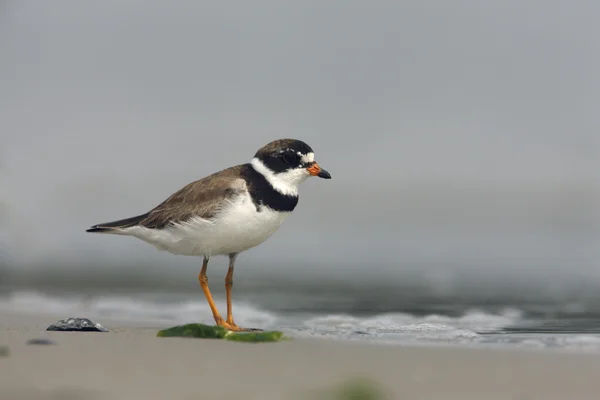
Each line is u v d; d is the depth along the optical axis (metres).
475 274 17.08
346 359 7.42
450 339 9.34
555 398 5.84
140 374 6.45
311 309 12.88
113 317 11.98
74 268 17.52
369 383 6.19
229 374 6.50
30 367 6.72
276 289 15.20
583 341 9.19
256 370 6.72
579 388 6.18
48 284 15.62
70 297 14.15
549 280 16.09
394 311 12.52
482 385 6.26
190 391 5.82
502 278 16.52
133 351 7.71
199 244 10.98
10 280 15.97
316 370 6.78
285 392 5.83
